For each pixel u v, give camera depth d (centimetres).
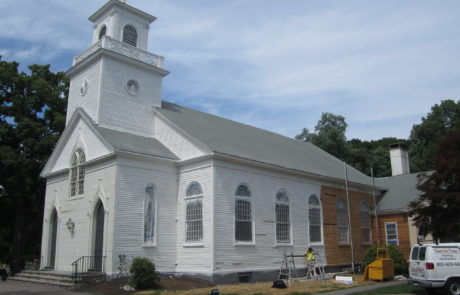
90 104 2542
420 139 6191
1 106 3200
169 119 2530
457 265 1617
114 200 2062
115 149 2105
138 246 2103
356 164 5866
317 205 2819
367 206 3328
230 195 2228
